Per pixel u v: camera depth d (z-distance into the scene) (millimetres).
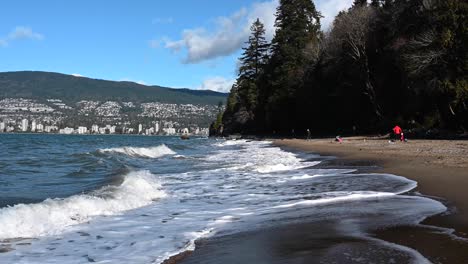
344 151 27031
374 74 50281
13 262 5715
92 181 14250
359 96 53812
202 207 9539
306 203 9367
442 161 15953
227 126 100938
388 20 46688
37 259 5836
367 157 21109
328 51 57031
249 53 84938
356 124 56062
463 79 33531
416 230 6367
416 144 28156
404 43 39938
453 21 33812
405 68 38031
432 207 8086
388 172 14211
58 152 32094
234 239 6559
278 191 11578
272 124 75188
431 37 35500
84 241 6719
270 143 48844
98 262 5656
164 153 32875
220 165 20672
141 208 9445
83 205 8820
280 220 7762
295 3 71562
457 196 9156
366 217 7520
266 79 77188
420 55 35562
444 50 34188
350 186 11656
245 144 51781
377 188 11039
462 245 5508
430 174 12773
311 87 61688
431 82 35250
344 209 8398
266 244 6164
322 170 16453
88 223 7910
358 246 5695
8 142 55344
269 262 5316
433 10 35812
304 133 67562
